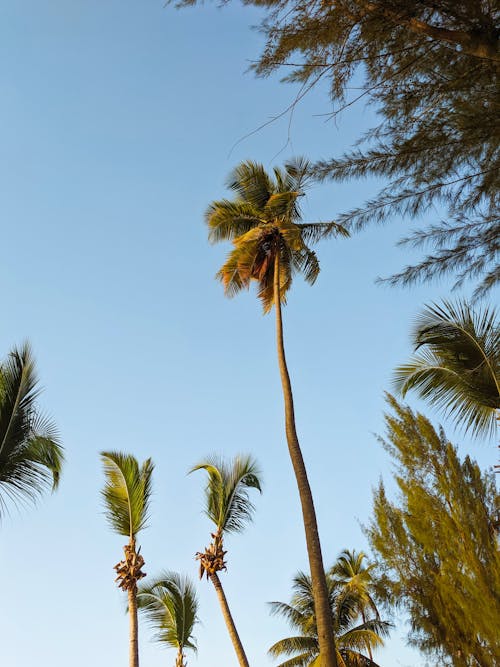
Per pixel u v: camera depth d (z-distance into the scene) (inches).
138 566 789.9
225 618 767.7
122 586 783.7
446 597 419.5
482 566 410.6
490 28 268.4
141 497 796.0
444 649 416.8
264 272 826.2
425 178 291.4
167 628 908.6
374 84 301.1
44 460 467.5
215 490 802.2
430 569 438.3
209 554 791.1
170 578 930.1
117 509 792.3
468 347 412.5
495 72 284.7
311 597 1311.5
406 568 442.3
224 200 837.2
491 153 288.0
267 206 802.2
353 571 1330.0
